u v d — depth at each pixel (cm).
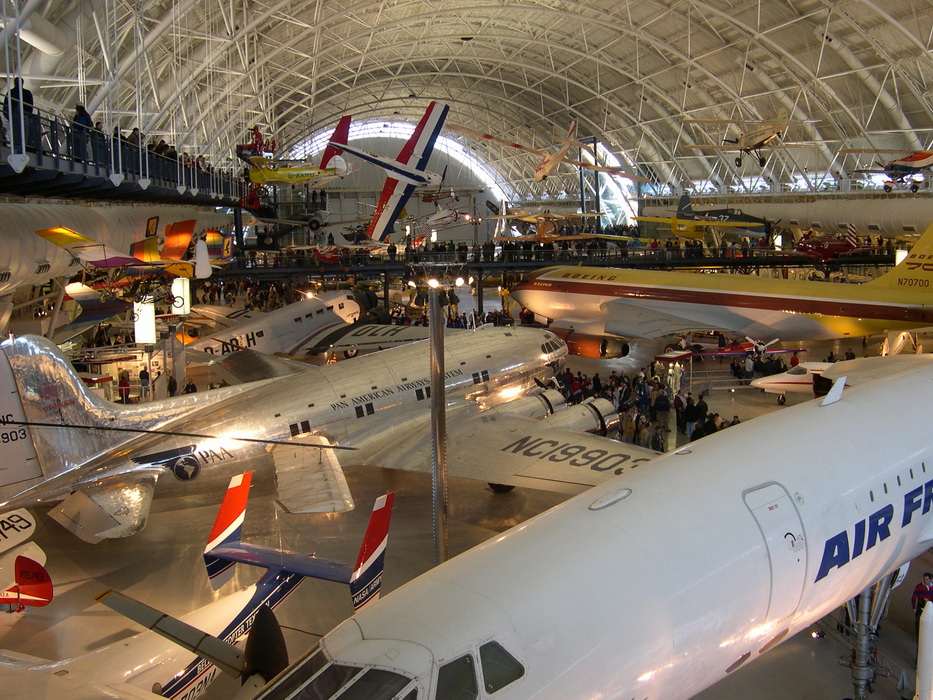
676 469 1021
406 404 1955
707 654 857
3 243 1708
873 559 1091
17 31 1550
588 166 4619
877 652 1162
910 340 3136
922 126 4512
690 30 4925
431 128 3312
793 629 1010
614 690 745
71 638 1300
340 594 1445
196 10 3750
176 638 905
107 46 2492
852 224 4828
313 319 3644
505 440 1811
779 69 4884
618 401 2505
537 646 707
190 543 1711
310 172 4616
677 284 3591
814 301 3203
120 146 2177
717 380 3102
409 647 675
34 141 1583
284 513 1861
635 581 802
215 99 4366
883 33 4022
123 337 3447
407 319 4444
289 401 1812
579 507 938
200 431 1678
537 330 2394
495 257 4759
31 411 1438
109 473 1527
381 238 3428
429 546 1655
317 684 659
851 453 1120
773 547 927
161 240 3114
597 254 4803
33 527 1430
